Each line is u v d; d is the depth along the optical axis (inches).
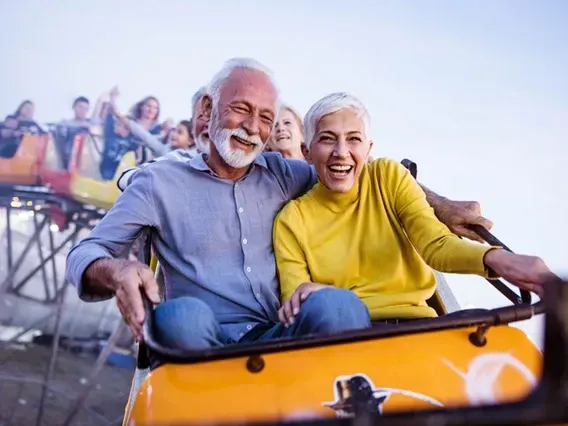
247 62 99.9
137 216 94.0
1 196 252.1
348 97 93.9
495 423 42.4
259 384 65.9
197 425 49.1
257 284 92.7
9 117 255.9
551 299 40.4
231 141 96.3
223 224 95.5
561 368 39.9
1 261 254.5
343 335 65.5
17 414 221.8
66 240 254.4
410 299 88.9
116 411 230.5
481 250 80.8
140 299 73.2
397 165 97.3
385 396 66.4
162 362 68.1
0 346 245.9
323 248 93.4
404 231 94.2
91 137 259.6
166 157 120.8
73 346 254.5
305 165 105.4
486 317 70.6
